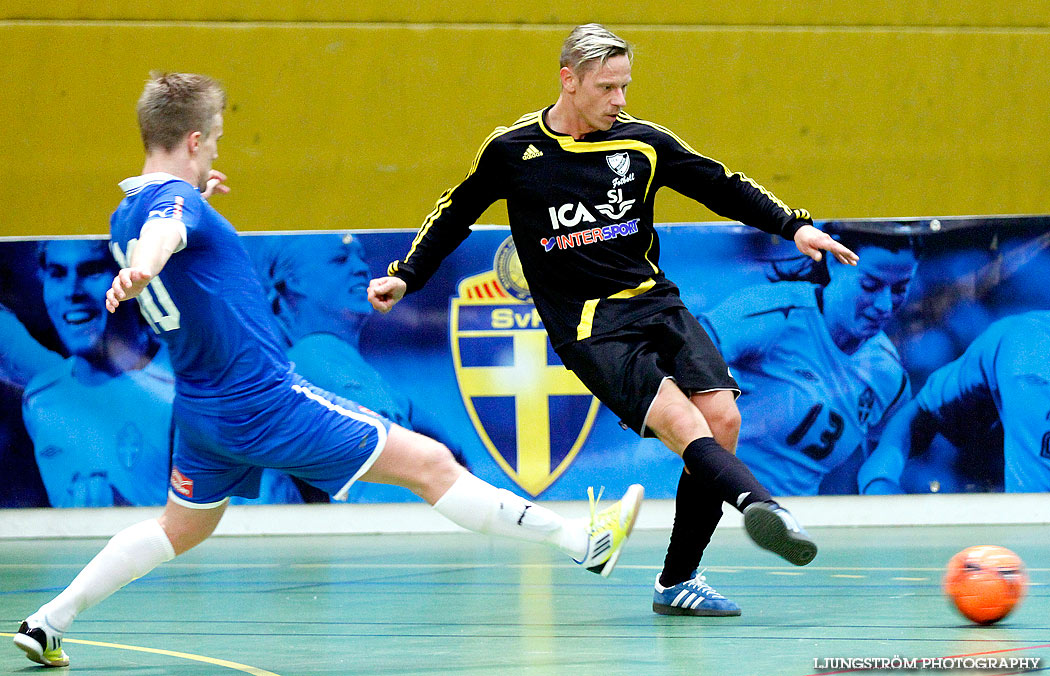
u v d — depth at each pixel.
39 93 27.86
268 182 28.09
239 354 9.12
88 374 25.39
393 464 9.51
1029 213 28.88
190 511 9.75
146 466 25.38
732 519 26.30
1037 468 25.44
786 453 25.27
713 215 27.98
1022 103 28.84
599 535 10.27
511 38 28.42
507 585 16.34
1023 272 25.39
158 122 9.56
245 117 28.05
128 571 9.78
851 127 28.64
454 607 13.84
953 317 25.38
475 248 25.33
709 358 11.48
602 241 11.59
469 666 9.44
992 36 28.81
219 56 28.03
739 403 25.25
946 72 28.73
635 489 10.53
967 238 25.36
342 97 28.20
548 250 11.68
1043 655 9.28
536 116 11.91
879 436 25.36
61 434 25.36
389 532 26.11
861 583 15.70
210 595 15.49
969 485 25.42
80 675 9.32
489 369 25.25
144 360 25.41
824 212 28.58
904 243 25.36
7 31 27.77
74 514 25.52
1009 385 25.39
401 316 25.28
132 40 27.94
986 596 11.09
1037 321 25.41
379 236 25.34
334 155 28.19
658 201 28.03
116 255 9.52
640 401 11.09
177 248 8.70
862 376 25.33
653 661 9.50
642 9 28.42
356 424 9.38
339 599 14.87
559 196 11.61
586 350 11.51
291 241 25.30
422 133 28.31
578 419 25.30
